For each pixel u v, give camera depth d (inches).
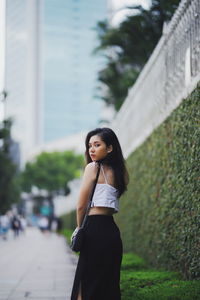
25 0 6540.4
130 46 662.5
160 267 292.0
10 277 338.0
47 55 6471.5
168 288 202.5
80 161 2420.0
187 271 232.7
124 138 524.4
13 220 1212.5
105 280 138.6
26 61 6412.4
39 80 6392.7
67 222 1470.2
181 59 274.2
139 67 717.9
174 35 292.7
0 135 765.9
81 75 6505.9
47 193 2613.2
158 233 300.8
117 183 147.3
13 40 6811.0
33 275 350.6
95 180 144.5
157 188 311.1
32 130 6230.3
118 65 786.2
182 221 243.6
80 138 3191.4
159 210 300.0
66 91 6437.0
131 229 415.2
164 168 293.1
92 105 6461.6
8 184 1149.7
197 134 220.7
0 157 1027.3
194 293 186.4
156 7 540.7
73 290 141.1
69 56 6535.4
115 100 820.6
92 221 141.9
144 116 401.7
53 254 587.2
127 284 225.3
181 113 255.3
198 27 238.5
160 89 334.0
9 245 833.5
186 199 236.5
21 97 6466.5
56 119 6358.3
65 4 6604.3
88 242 140.1
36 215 2847.0
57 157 2389.3
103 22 725.9
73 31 6584.6
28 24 6471.5
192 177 226.8
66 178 2340.1
